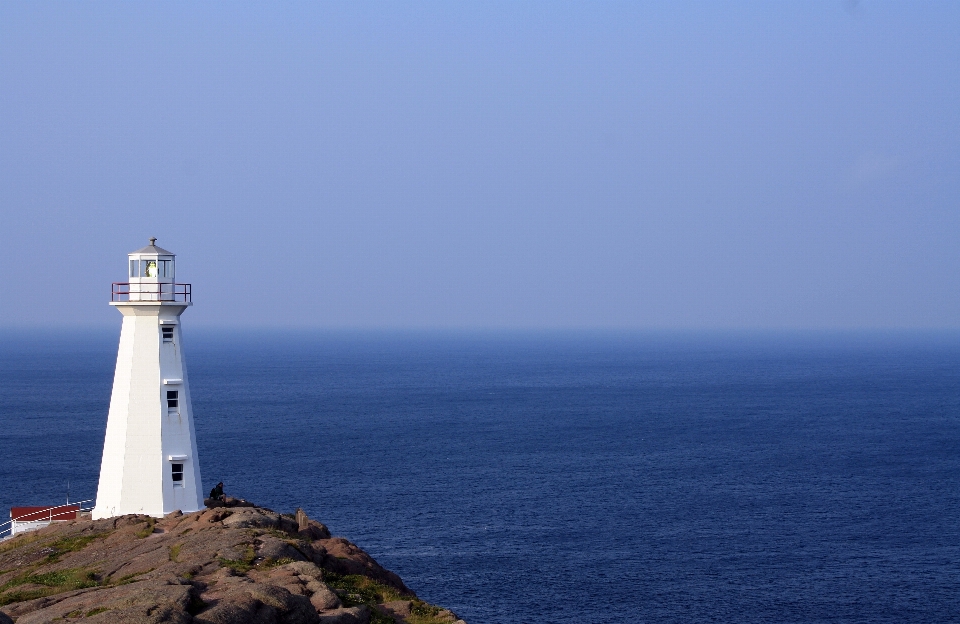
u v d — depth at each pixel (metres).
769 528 125.69
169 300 73.81
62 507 84.75
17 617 44.00
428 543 114.50
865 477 164.75
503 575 102.38
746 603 95.81
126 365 73.56
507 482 155.50
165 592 42.50
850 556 112.88
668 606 94.31
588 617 90.62
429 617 51.19
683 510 135.75
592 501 141.00
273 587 44.41
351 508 132.88
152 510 72.75
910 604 96.31
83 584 52.25
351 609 46.69
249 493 141.75
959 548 117.19
